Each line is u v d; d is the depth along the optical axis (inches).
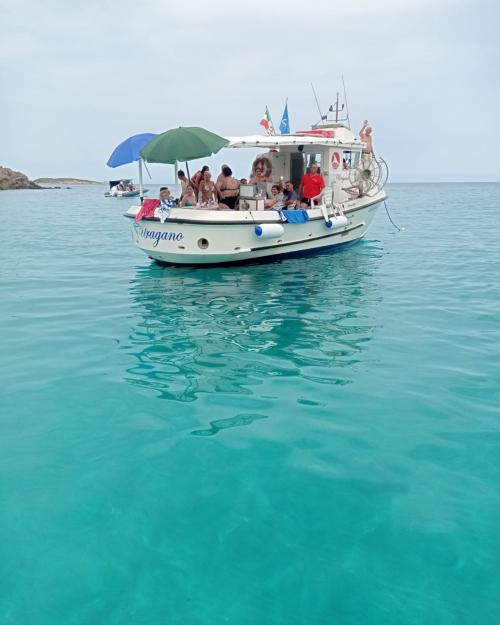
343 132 514.3
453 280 402.0
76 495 133.9
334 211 491.5
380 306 321.4
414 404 183.3
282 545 115.2
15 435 164.4
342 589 103.2
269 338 258.8
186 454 152.2
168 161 403.5
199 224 406.9
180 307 321.1
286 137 467.5
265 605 99.7
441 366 219.8
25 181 4158.5
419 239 673.6
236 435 162.6
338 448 154.6
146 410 180.7
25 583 105.9
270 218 430.0
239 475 141.4
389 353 236.5
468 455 150.9
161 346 248.4
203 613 98.2
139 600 101.4
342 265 462.6
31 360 231.3
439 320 289.7
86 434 164.7
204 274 425.1
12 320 297.1
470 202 1899.6
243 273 426.0
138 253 575.2
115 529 121.2
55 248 617.6
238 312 307.9
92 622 96.8
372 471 142.6
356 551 113.2
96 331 274.2
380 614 97.4
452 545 114.8
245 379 207.5
